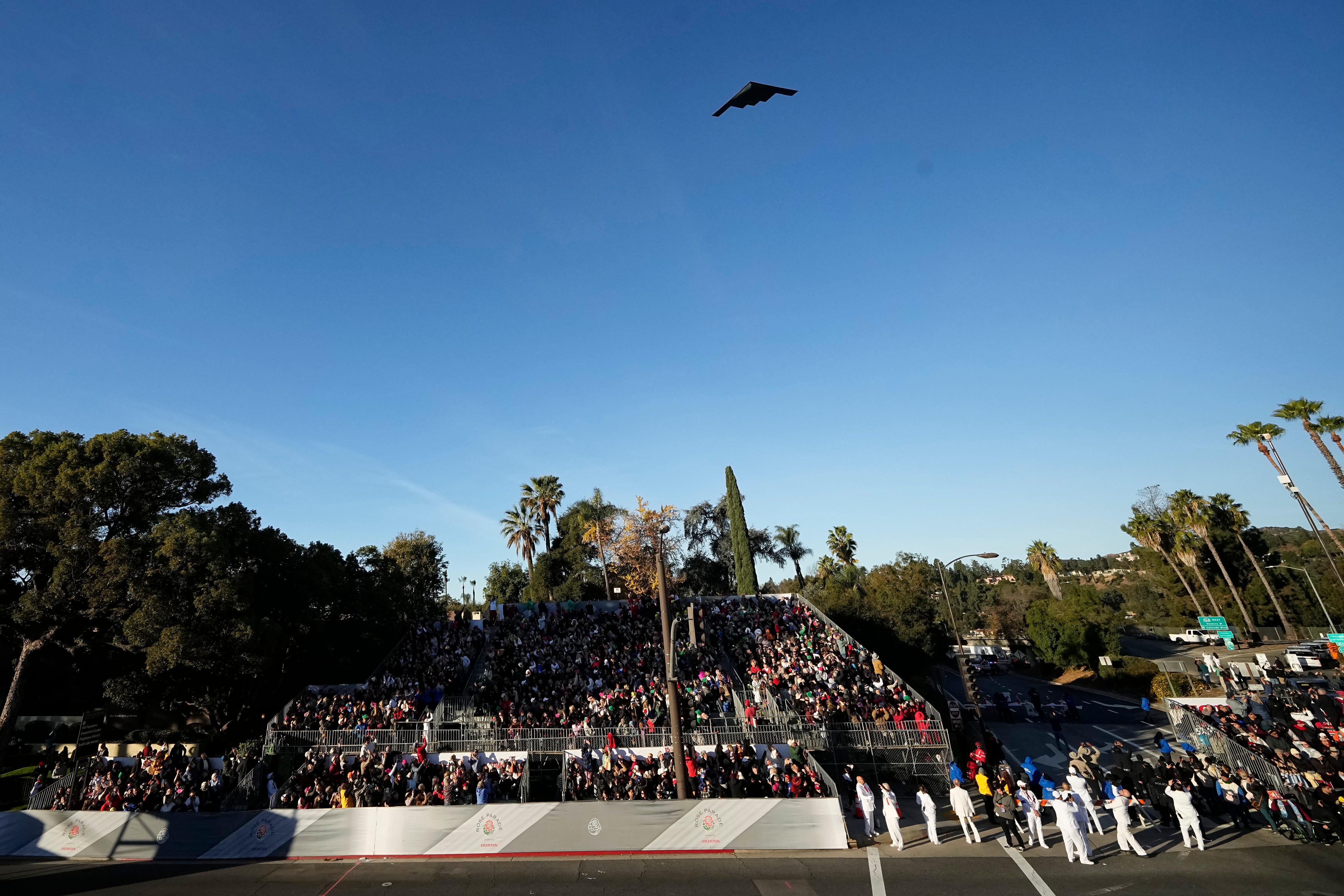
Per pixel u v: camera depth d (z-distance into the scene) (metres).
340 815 18.97
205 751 30.95
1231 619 57.44
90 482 26.88
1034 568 81.25
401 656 35.75
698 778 21.55
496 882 16.42
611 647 36.69
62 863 18.55
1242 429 54.53
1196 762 20.41
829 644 36.81
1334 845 16.58
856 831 20.00
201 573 28.61
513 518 71.75
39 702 36.53
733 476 62.47
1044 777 26.08
